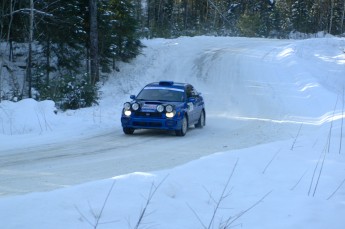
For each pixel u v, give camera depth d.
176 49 59.53
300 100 34.59
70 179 13.33
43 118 25.47
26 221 7.34
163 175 10.49
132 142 20.94
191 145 20.16
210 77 46.41
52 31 42.34
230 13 111.06
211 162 12.36
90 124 25.88
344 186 11.34
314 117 28.33
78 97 33.88
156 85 24.97
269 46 65.00
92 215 7.93
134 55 52.44
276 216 9.11
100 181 9.58
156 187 9.52
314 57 58.31
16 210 7.72
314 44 67.38
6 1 38.78
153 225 7.89
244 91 39.66
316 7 122.19
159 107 22.41
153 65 51.50
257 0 116.44
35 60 45.66
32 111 25.73
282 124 26.14
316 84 39.03
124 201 8.68
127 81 46.06
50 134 22.84
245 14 100.88
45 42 44.12
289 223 8.73
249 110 32.12
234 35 94.50
